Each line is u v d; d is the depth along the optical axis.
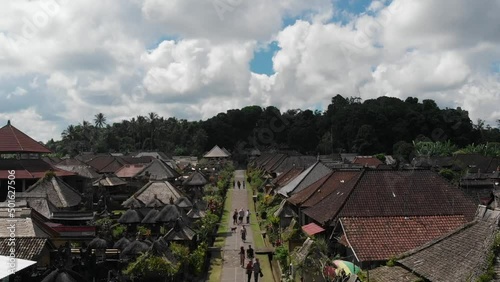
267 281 38.34
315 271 30.95
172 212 53.84
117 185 83.88
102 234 45.16
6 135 78.50
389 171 42.22
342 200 39.81
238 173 160.62
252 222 67.50
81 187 86.31
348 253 33.97
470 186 84.56
